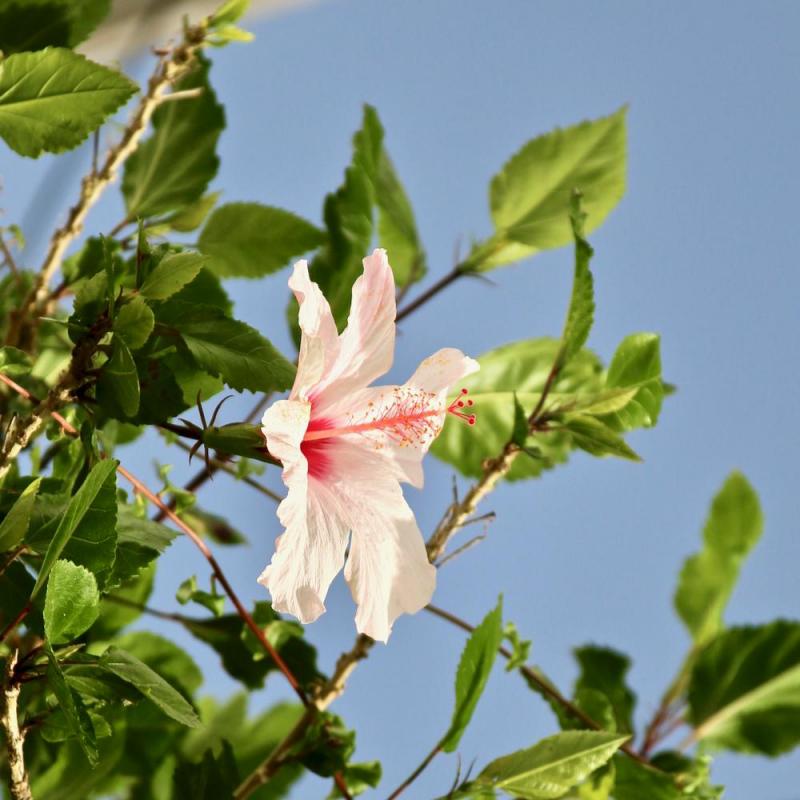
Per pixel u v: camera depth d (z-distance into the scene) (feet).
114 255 6.66
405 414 6.48
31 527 6.40
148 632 6.77
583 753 6.53
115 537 6.31
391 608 6.45
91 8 6.66
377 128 6.75
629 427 6.67
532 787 6.52
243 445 6.40
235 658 6.79
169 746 6.79
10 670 6.27
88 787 6.68
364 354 6.46
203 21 6.64
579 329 6.62
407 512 6.48
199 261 6.37
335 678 6.63
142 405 6.43
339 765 6.62
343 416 6.48
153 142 6.80
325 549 6.41
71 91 6.50
